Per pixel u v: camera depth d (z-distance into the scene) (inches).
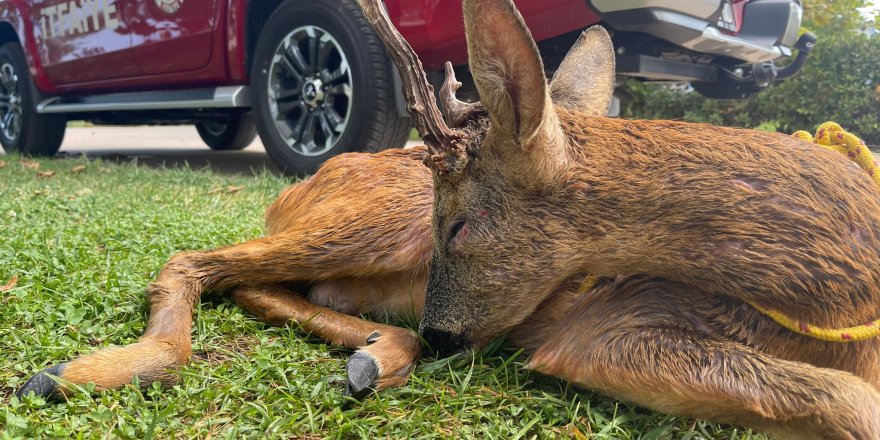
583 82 62.7
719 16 107.7
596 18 98.7
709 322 49.2
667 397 47.6
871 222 47.4
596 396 53.4
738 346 47.3
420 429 47.9
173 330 57.3
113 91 165.8
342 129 126.0
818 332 46.4
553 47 110.0
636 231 50.1
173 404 48.0
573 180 51.1
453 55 112.3
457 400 51.1
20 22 176.1
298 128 131.9
